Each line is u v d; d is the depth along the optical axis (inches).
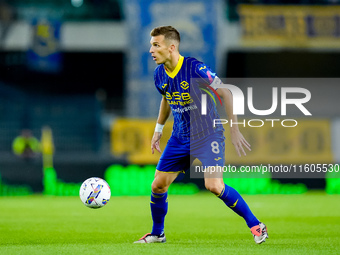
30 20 3727.9
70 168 2886.3
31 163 2842.0
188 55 3531.0
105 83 4165.8
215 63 3535.9
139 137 3169.3
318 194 2731.3
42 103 3609.7
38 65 3612.2
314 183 2952.8
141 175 2925.7
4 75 3978.8
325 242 959.0
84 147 3457.2
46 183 2837.1
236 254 782.5
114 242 968.9
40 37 3617.1
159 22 3567.9
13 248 872.3
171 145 871.7
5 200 2336.4
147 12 3585.1
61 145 3442.4
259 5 3693.4
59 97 3644.2
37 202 2192.4
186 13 3548.2
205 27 3540.8
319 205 1978.3
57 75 4109.3
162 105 913.5
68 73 4116.6
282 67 4074.8
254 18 3683.6
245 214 876.0
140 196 2763.3
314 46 3695.9
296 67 4082.2
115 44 3686.0
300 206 1932.8
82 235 1104.2
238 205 868.0
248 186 2881.4
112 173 2920.8
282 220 1439.5
